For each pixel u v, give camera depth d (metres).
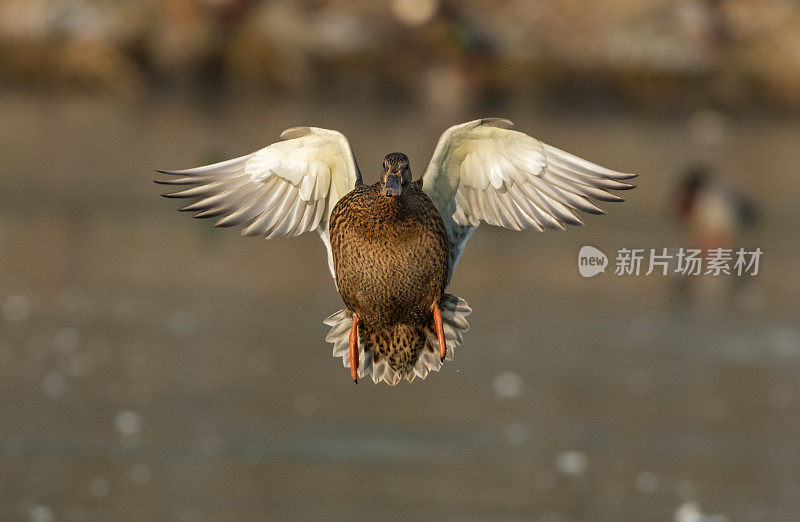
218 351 15.62
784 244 22.36
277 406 13.78
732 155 30.86
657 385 14.95
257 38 36.34
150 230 22.30
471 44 35.50
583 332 17.11
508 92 36.03
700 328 17.44
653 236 22.14
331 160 6.18
